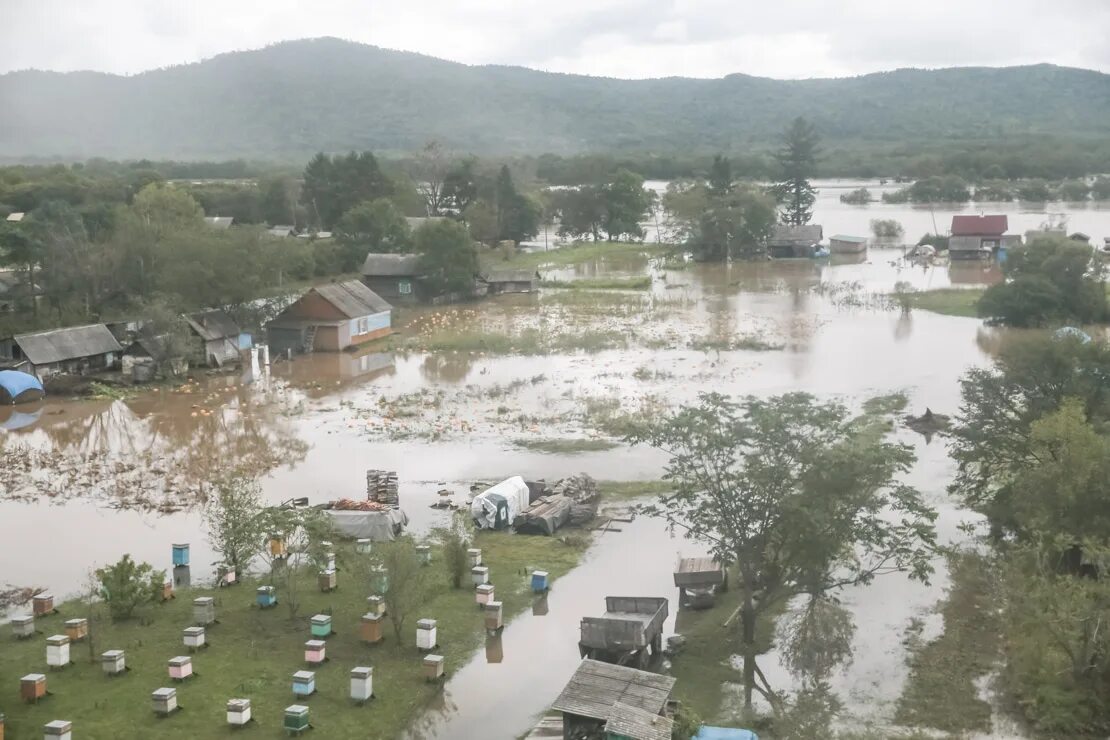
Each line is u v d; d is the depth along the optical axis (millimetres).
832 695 30859
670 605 37594
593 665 28766
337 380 76625
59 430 63531
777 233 156125
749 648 33844
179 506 48562
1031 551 33906
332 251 127500
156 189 132875
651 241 180250
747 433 34062
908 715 29578
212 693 30141
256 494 44625
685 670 32625
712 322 97562
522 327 96562
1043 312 93312
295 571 39375
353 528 43125
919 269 136875
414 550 36281
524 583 39156
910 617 36062
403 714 29375
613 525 45562
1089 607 29531
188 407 68938
